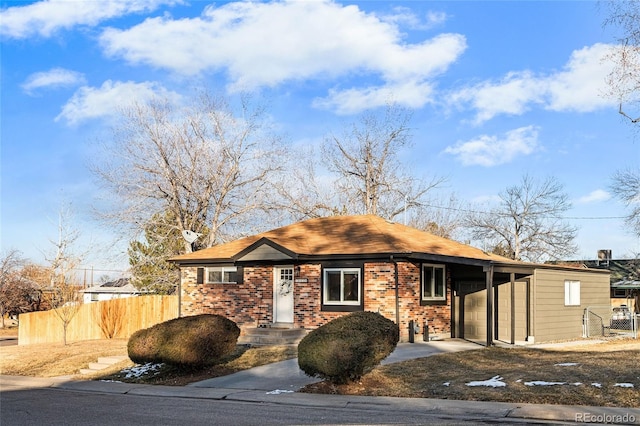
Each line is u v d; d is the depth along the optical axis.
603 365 15.61
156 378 18.47
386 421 11.37
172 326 18.56
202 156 39.38
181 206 39.16
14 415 13.12
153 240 39.22
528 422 11.01
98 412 13.29
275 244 24.98
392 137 47.53
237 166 40.16
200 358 18.14
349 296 24.38
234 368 18.95
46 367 22.70
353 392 14.55
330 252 24.53
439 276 25.66
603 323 29.31
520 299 24.95
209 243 39.66
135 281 39.62
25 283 51.91
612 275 48.59
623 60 24.27
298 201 43.59
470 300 25.77
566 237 65.25
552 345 23.20
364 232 26.56
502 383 14.12
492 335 23.48
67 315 30.17
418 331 23.83
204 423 11.58
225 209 40.34
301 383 16.14
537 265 24.72
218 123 39.81
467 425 10.84
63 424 11.88
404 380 15.48
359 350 14.77
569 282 27.42
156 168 37.75
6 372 22.47
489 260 23.00
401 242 24.91
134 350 18.64
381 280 23.66
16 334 46.81
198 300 28.25
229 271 27.73
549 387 13.44
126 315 31.98
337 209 46.69
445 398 13.43
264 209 40.78
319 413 12.42
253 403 14.06
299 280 25.44
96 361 22.73
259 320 26.55
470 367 16.88
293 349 21.50
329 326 15.22
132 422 11.90
